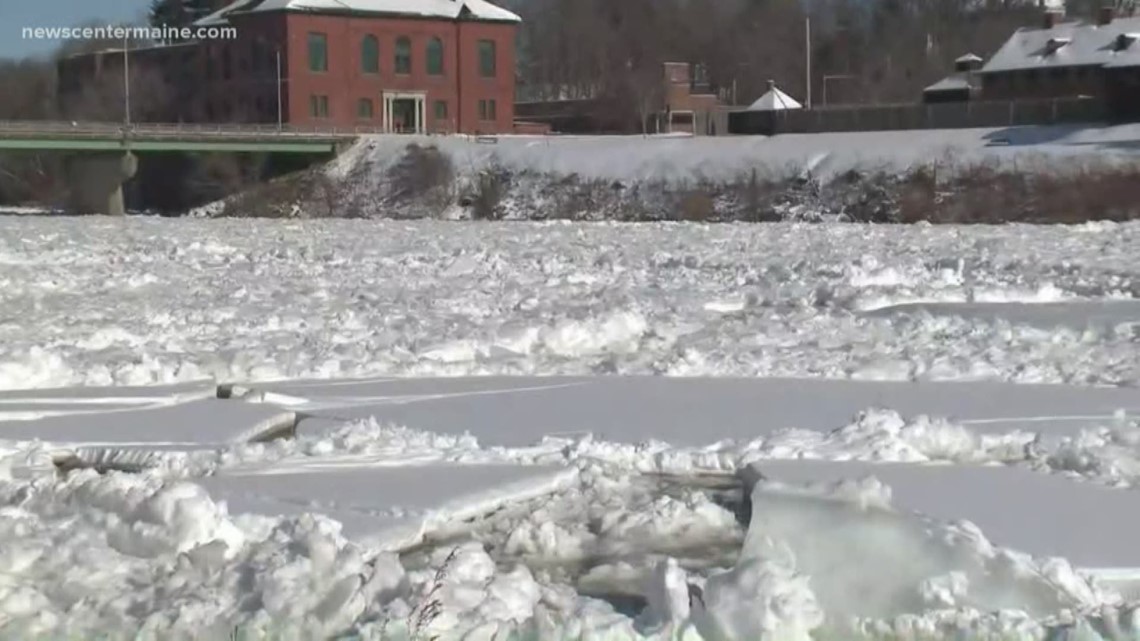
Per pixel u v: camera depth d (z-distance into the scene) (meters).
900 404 16.55
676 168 80.00
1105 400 16.69
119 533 10.34
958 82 100.75
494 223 60.66
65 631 8.57
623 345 22.25
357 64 100.62
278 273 35.41
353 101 100.62
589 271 35.12
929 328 22.73
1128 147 70.94
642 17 138.38
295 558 9.37
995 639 8.42
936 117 84.19
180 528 10.26
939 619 8.62
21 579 9.57
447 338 21.94
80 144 83.06
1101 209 64.69
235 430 15.26
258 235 51.50
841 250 41.75
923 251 40.69
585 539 11.33
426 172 84.69
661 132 108.56
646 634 8.57
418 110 102.62
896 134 80.44
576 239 48.28
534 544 11.11
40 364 18.69
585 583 10.20
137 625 8.60
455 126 103.81
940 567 9.02
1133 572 9.70
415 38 102.19
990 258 37.09
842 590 9.00
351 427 14.86
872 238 47.00
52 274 34.69
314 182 87.94
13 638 8.45
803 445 13.98
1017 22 135.62
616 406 16.64
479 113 104.88
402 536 10.98
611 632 8.49
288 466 13.46
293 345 21.50
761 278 32.69
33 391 17.72
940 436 14.24
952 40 135.12
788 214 72.81
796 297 27.92
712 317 25.31
